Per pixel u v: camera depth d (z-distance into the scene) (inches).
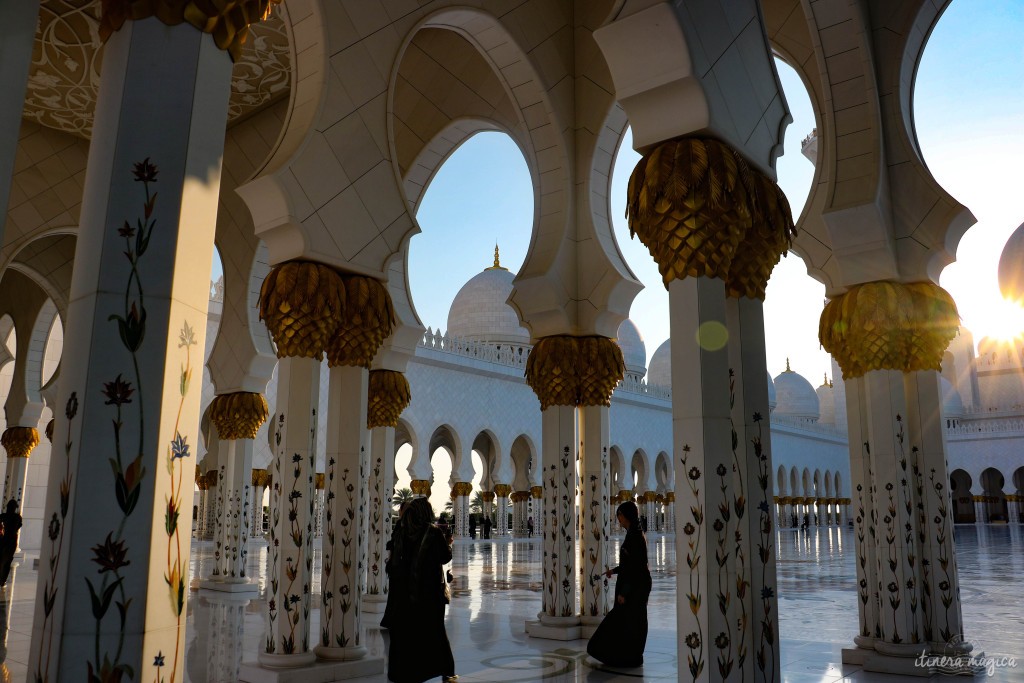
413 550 180.1
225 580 379.6
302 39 213.6
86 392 89.0
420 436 880.9
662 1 138.6
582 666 211.5
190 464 96.0
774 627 152.6
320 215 205.9
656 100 148.4
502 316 1213.1
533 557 671.1
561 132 284.0
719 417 141.7
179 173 96.6
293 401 203.0
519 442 1218.0
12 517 357.4
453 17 253.8
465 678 196.5
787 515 1446.9
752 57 163.9
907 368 231.0
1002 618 304.3
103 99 99.7
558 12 290.7
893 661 207.5
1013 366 1534.2
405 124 342.0
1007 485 1443.2
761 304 165.6
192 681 190.1
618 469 1117.1
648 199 148.7
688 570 137.0
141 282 93.2
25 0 101.3
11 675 186.2
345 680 196.4
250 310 388.2
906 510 217.8
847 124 233.3
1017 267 1204.5
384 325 221.0
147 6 98.4
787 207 167.5
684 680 135.3
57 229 391.2
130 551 88.5
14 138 98.6
